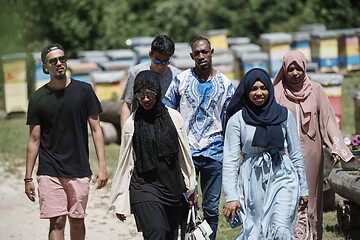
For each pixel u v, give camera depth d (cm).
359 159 2392
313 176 2138
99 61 6125
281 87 2158
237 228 2561
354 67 6656
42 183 1952
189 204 1920
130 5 9156
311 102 2127
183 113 2130
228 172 1841
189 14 9100
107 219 2734
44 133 1966
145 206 1855
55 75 1931
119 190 1878
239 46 6456
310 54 6644
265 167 1833
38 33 6975
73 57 7456
